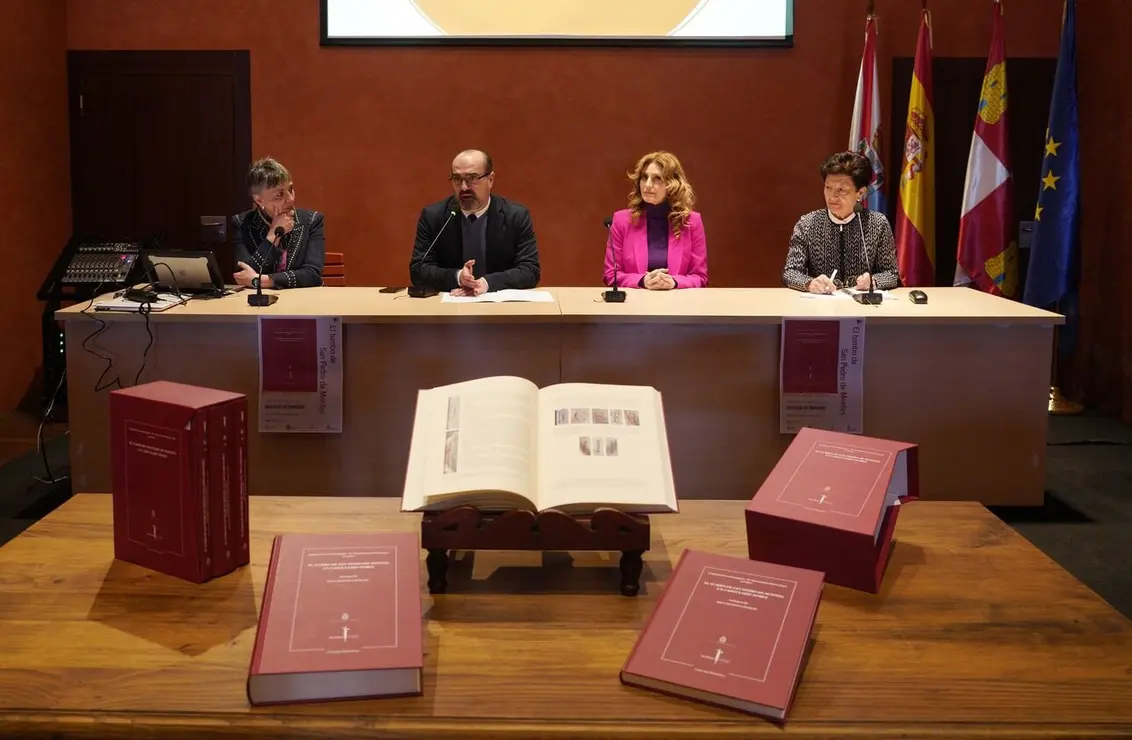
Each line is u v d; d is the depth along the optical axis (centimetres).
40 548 144
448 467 132
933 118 545
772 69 561
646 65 561
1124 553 338
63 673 111
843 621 124
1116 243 525
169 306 339
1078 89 556
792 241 419
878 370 341
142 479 136
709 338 335
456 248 406
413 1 557
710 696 105
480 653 115
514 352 335
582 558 142
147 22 557
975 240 523
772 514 133
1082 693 108
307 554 120
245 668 112
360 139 565
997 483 349
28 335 531
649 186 416
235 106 562
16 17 511
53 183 550
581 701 106
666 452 137
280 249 411
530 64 561
